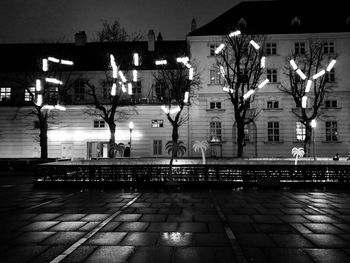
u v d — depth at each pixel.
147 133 37.62
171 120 33.41
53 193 15.70
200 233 8.06
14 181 22.52
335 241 7.36
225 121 37.78
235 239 7.52
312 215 10.23
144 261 6.06
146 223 9.14
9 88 39.44
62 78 38.81
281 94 37.59
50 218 9.88
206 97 38.28
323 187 17.38
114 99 34.38
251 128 37.91
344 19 39.16
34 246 7.04
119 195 14.78
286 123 37.44
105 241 7.38
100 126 38.25
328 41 37.97
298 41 38.19
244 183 17.70
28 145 38.31
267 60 38.12
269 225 8.91
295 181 17.64
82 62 39.59
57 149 38.03
